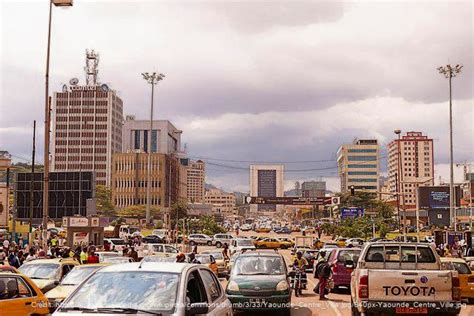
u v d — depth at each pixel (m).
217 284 10.23
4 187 64.44
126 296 8.28
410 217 143.62
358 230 101.94
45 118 32.12
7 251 36.25
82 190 72.38
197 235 87.94
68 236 54.25
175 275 8.72
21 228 77.38
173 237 87.38
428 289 12.66
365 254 14.54
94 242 54.22
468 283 20.97
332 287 24.12
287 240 83.31
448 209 124.81
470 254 46.22
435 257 14.38
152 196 166.88
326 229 129.12
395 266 14.35
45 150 32.22
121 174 169.62
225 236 86.25
